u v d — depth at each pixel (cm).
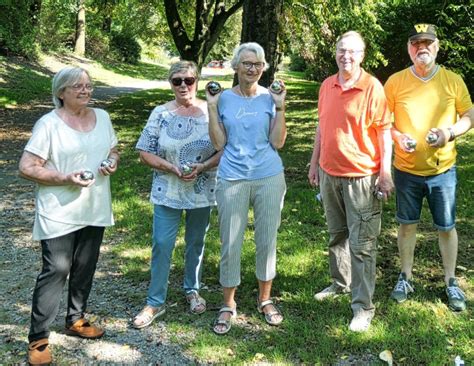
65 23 3098
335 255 405
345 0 1156
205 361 338
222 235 364
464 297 393
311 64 1525
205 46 1457
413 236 408
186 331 374
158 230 374
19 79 2069
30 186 798
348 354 340
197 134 364
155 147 371
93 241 349
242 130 348
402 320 374
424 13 1391
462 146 955
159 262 379
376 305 398
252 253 497
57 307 334
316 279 442
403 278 414
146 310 384
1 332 376
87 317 396
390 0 1362
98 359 342
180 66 360
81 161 330
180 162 364
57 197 324
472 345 343
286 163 872
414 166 381
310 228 568
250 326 377
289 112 1495
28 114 1520
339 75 358
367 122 348
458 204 638
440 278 443
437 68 373
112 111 1630
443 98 368
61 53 2984
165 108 372
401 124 381
